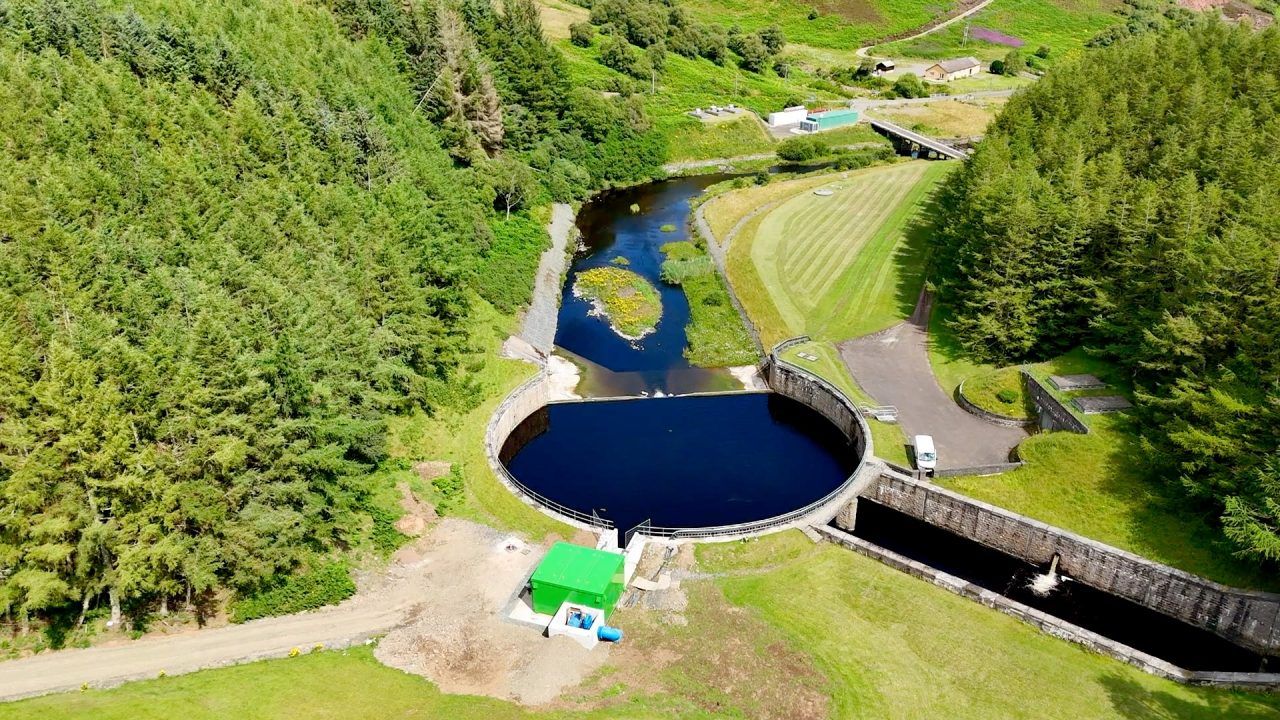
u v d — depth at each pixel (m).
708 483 83.62
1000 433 84.25
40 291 60.62
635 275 131.38
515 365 96.75
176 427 54.78
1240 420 66.81
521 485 80.25
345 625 58.97
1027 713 53.62
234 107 96.69
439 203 105.25
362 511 68.81
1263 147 93.69
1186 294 78.06
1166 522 69.00
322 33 126.12
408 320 81.75
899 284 115.56
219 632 56.97
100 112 81.44
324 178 96.31
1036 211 90.62
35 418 50.88
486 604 61.94
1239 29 125.62
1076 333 92.12
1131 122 107.38
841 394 90.38
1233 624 62.19
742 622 61.00
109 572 52.72
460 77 135.75
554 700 52.41
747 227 140.50
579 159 172.00
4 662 51.97
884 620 61.75
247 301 68.88
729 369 104.69
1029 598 68.38
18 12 95.19
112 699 48.62
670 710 52.09
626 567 66.00
